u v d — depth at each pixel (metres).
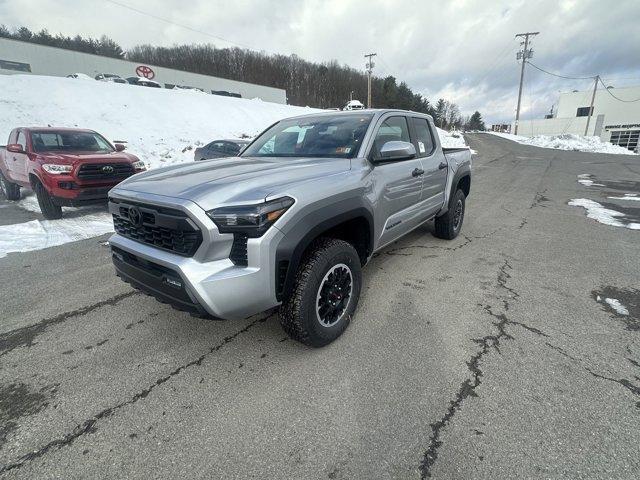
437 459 1.74
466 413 2.02
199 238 2.07
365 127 3.28
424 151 4.18
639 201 8.28
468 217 6.84
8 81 16.53
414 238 5.42
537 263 4.35
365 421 1.98
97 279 3.97
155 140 16.48
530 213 7.15
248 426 1.96
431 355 2.55
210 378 2.34
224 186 2.22
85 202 6.48
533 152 24.64
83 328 2.96
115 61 32.19
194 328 2.94
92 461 1.76
